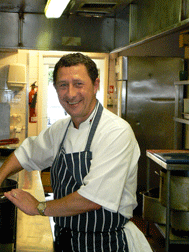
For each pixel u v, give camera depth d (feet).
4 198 4.21
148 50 16.51
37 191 6.96
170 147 15.14
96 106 4.68
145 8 12.55
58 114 37.47
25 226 5.43
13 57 16.60
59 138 5.18
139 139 15.07
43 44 15.99
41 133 5.60
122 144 4.32
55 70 4.37
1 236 4.22
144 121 15.06
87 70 4.29
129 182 4.72
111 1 13.29
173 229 9.41
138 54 17.26
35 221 5.68
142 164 15.10
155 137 15.08
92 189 4.13
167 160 8.73
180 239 9.12
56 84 4.38
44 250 4.56
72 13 15.83
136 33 13.74
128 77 14.89
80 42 16.38
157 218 10.03
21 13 15.61
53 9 12.42
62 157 4.79
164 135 15.11
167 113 15.10
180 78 13.43
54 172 5.06
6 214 4.24
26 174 8.71
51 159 5.51
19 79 16.17
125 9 14.47
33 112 18.03
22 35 15.76
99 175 4.18
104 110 4.69
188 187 8.75
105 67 18.63
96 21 16.46
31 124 18.35
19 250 4.52
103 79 18.99
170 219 9.83
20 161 5.55
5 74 16.49
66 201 4.15
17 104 16.62
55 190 4.99
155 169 15.12
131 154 4.47
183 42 11.32
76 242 4.58
